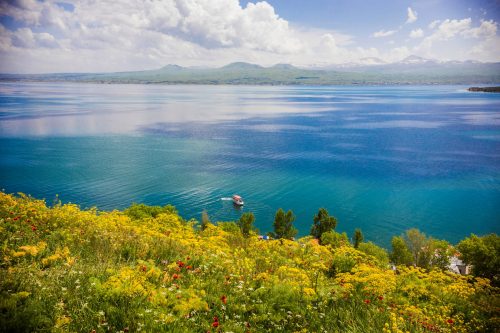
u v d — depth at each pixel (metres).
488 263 31.69
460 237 59.44
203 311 9.88
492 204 72.38
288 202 72.44
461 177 89.50
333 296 11.71
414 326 10.64
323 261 15.11
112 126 164.12
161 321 8.95
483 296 13.93
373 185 83.38
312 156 110.62
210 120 195.62
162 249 13.86
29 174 83.44
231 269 12.64
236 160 103.69
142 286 10.20
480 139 138.50
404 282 14.37
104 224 16.02
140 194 72.75
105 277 10.70
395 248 36.97
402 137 145.12
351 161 105.06
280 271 13.19
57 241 13.38
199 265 12.72
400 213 68.25
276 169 95.19
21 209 15.88
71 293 9.55
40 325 8.19
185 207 67.38
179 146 121.94
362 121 196.00
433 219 65.88
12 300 8.51
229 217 63.78
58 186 75.50
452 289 13.84
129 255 13.12
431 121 192.75
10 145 115.69
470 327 11.36
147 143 126.06
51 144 119.31
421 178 88.75
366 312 10.98
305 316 10.45
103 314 8.71
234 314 9.96
